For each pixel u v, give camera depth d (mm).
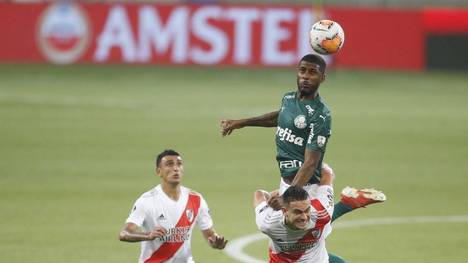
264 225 38406
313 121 38812
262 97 126688
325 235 39906
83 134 94625
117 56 157250
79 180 72750
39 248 53469
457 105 125812
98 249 53594
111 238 56125
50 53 155875
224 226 59750
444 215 64625
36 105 114000
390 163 83625
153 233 38656
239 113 111000
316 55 39031
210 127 101375
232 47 158875
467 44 163625
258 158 84812
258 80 146750
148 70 153875
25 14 155625
